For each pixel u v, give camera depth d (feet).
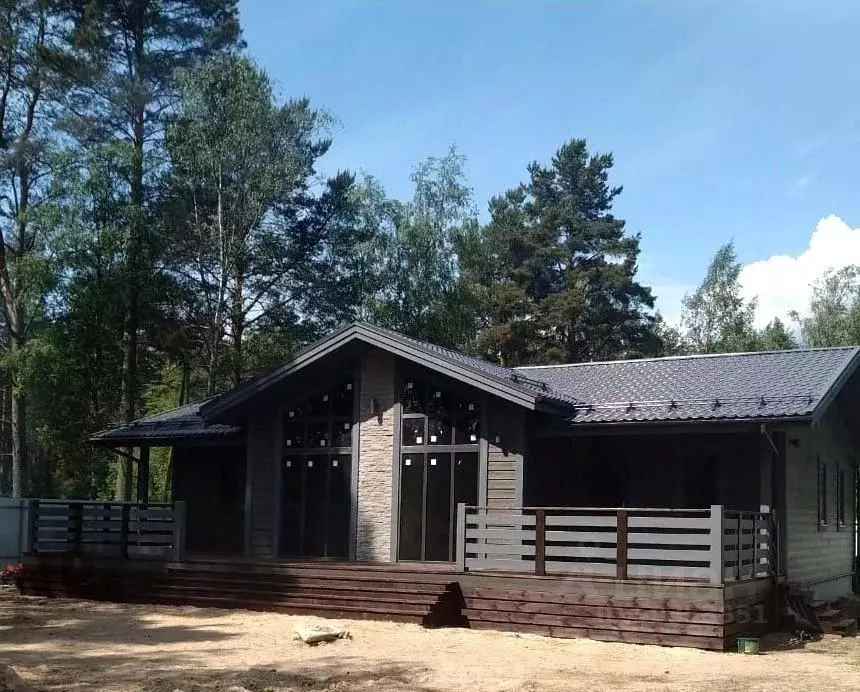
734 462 56.70
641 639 46.57
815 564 65.10
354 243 125.90
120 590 62.03
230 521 75.25
